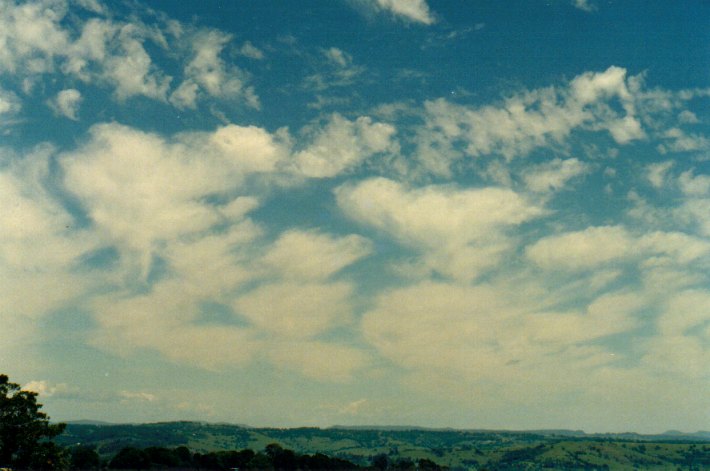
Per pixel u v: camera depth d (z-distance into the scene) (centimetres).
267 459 19862
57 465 10775
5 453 10106
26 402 10444
